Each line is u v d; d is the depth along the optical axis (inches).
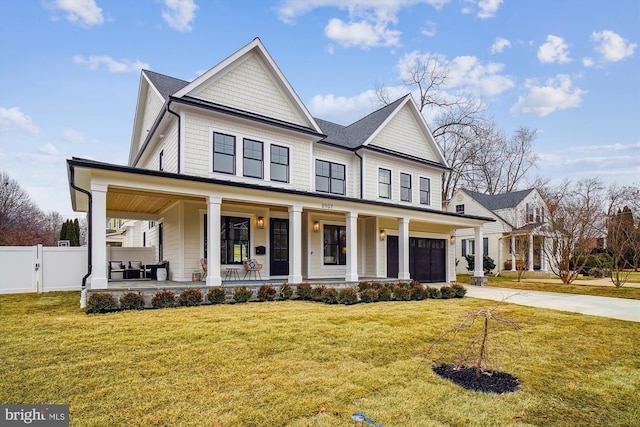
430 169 698.2
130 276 525.0
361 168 583.5
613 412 138.6
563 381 169.6
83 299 324.8
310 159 519.2
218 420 123.7
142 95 593.3
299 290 406.6
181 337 221.0
